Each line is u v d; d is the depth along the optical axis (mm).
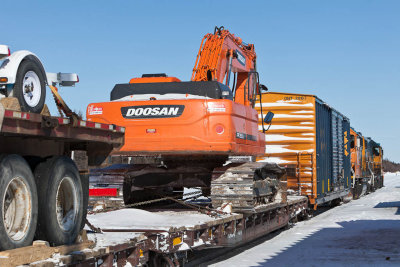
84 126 5176
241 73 13555
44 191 4973
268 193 11469
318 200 18078
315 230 14344
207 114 9672
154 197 11578
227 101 9695
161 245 6590
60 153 5602
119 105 10062
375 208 22109
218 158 10625
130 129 9953
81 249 5082
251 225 10461
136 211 8391
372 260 9500
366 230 14195
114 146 5957
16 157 4602
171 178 10711
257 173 10922
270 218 12148
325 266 8922
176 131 9758
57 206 5363
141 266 6117
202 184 10617
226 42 12273
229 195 9727
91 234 6234
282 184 12883
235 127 9859
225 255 10133
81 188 5598
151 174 10703
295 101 17719
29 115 4457
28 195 4738
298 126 17672
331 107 20406
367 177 36250
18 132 4383
